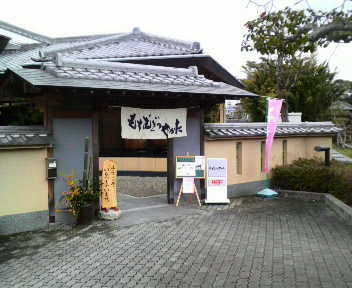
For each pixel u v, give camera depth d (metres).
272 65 21.42
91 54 15.76
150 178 16.39
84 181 9.10
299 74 21.94
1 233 8.27
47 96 8.84
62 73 8.73
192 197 11.73
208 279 5.90
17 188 8.48
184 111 10.90
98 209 9.77
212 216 9.83
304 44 5.13
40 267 6.50
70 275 6.15
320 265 6.38
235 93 10.70
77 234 8.34
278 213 10.12
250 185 12.90
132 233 8.36
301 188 12.51
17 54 19.92
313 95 23.98
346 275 5.95
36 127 8.82
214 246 7.43
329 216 9.71
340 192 11.52
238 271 6.18
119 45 17.39
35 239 8.05
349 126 30.53
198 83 10.88
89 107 9.43
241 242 7.66
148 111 10.20
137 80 9.73
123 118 9.75
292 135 13.93
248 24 5.62
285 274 6.03
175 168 11.37
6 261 6.81
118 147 17.05
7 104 13.88
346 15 4.89
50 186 8.95
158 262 6.64
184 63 14.55
